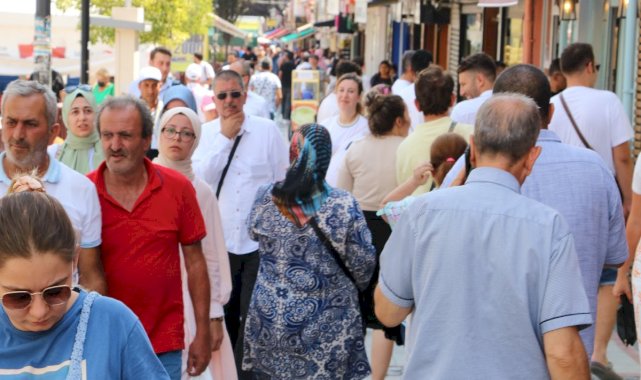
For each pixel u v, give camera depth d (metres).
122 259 7.51
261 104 16.72
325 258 8.26
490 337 5.68
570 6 18.39
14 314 4.39
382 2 40.19
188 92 13.23
